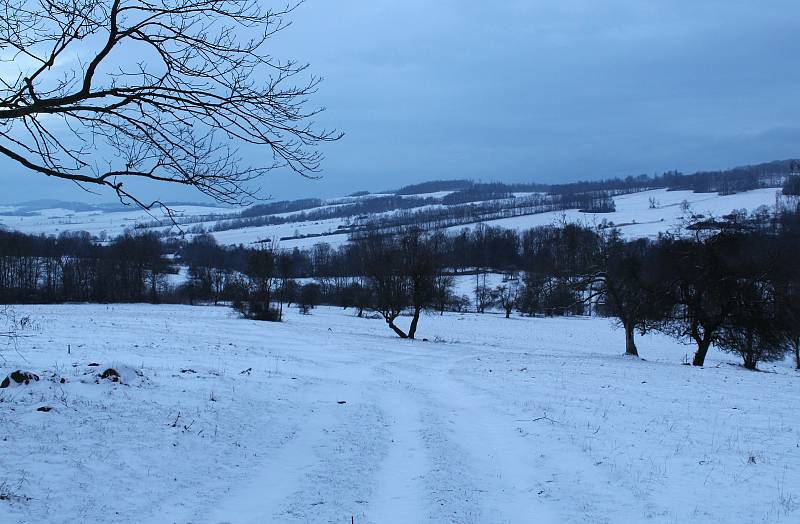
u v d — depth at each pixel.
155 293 87.12
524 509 7.88
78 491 7.30
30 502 6.75
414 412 14.92
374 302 50.31
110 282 84.81
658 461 10.00
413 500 8.08
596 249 38.41
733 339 34.16
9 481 7.19
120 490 7.59
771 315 32.97
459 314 89.69
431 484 8.77
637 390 18.77
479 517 7.52
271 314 57.72
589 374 23.56
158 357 20.23
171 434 10.05
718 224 34.09
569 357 34.19
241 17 7.31
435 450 10.90
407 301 47.19
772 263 32.84
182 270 99.31
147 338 27.52
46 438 8.82
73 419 9.86
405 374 23.81
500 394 17.89
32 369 13.98
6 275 77.25
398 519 7.34
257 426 11.68
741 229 34.44
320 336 40.53
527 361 30.47
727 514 7.40
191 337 30.47
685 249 34.03
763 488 8.46
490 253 116.69
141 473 8.27
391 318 47.06
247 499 7.92
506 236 123.06
